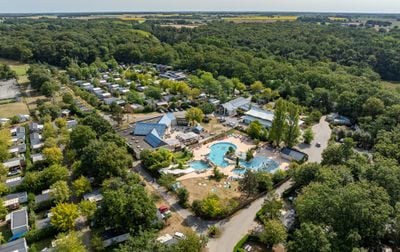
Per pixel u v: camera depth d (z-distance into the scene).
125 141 101.88
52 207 69.62
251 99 156.62
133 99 147.75
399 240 57.38
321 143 111.00
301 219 58.69
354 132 109.94
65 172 79.75
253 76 184.25
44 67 198.75
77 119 122.31
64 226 61.75
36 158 91.44
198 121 125.12
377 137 97.50
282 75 178.75
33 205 70.19
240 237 64.50
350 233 51.69
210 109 136.62
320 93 144.12
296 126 101.88
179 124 126.69
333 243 50.31
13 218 65.31
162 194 79.00
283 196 78.31
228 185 83.81
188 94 157.88
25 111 135.88
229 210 71.00
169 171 86.88
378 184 64.25
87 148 81.88
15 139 105.75
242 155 100.62
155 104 143.50
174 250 51.47
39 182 77.19
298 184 80.19
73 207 64.69
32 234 61.56
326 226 54.12
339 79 159.62
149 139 106.25
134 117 133.12
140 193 65.25
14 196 73.75
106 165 77.75
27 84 178.00
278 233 58.75
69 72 194.38
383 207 55.09
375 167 70.50
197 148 106.56
